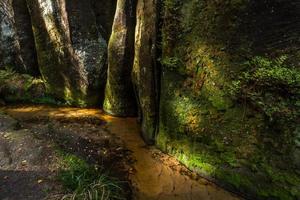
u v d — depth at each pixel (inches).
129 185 231.6
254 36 215.5
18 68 414.3
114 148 277.9
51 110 365.1
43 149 264.1
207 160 233.5
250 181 207.6
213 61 231.5
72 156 255.3
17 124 313.9
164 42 258.4
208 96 234.8
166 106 264.1
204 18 236.7
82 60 355.6
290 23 205.2
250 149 209.2
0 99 384.8
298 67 196.9
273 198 196.1
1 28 406.3
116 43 315.6
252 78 207.9
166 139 266.7
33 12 380.2
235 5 222.1
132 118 335.0
